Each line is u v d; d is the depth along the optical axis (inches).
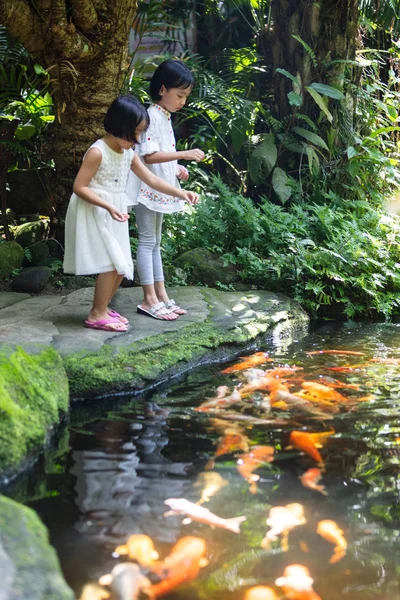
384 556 79.2
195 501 91.8
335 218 253.9
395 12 324.8
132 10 211.6
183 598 71.4
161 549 79.8
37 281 210.7
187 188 284.7
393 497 93.0
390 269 245.0
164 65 166.4
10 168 273.4
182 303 195.6
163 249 239.6
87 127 222.5
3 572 67.4
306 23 288.5
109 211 148.9
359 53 310.7
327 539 82.4
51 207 239.3
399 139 333.4
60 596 67.6
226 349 174.1
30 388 116.6
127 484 97.0
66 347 144.1
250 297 214.5
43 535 77.2
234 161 319.0
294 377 149.6
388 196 307.3
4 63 257.8
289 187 279.9
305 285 231.3
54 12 200.5
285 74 281.1
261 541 82.1
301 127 293.6
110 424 122.2
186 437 115.0
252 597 71.2
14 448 101.3
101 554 78.5
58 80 214.8
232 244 248.4
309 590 72.4
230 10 347.9
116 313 167.6
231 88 316.5
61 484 97.0
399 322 224.2
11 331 151.9
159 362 152.3
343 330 208.1
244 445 111.2
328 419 122.8
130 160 159.5
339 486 96.3
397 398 134.2
